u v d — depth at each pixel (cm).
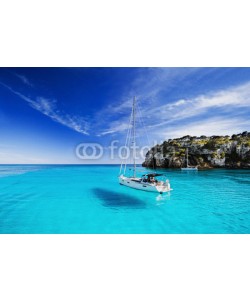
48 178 4294
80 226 1336
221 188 2722
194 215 1529
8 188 2927
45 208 1759
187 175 4372
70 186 3058
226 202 1927
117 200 2020
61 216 1533
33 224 1373
